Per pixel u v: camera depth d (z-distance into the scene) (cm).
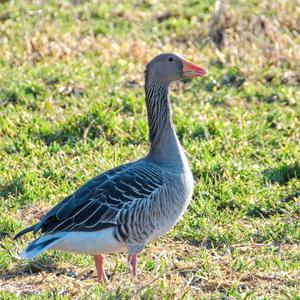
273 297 997
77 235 977
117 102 1644
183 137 1520
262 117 1625
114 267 1112
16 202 1297
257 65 1870
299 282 1041
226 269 1088
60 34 2056
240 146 1482
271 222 1236
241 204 1282
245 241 1183
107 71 1825
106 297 933
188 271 1086
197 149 1455
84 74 1786
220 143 1492
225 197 1299
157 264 1061
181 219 1234
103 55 1931
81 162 1423
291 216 1241
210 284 1038
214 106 1692
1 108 1647
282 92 1730
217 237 1186
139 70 1855
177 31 2117
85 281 1070
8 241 1175
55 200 1302
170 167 1048
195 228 1220
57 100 1684
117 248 1006
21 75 1780
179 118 1577
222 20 2102
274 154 1474
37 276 1088
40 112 1645
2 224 1212
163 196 1014
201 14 2217
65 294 1016
